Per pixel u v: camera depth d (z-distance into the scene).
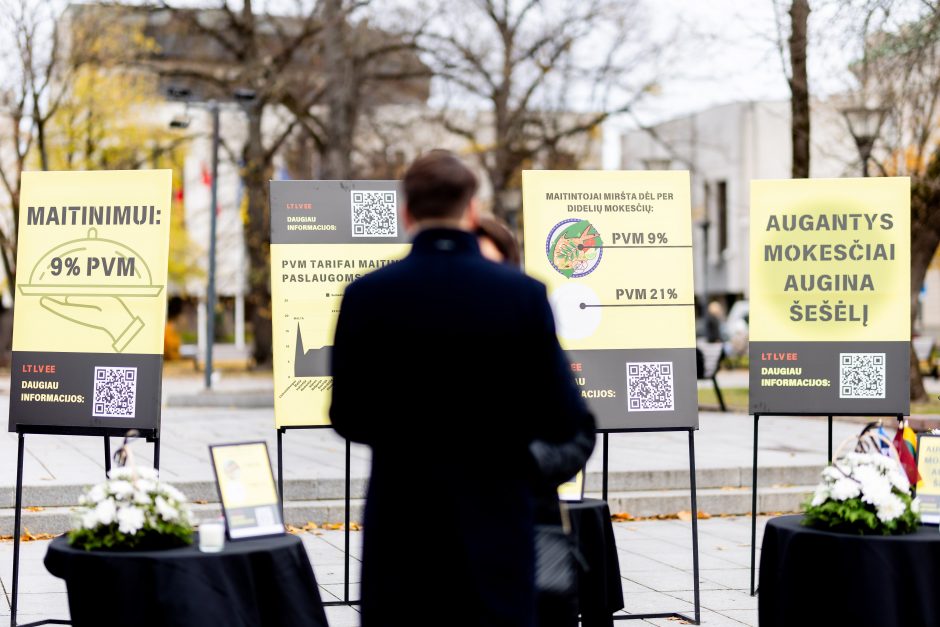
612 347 8.20
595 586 6.76
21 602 8.41
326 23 34.34
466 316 4.17
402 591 4.10
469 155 40.19
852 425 19.78
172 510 5.78
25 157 35.84
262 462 6.29
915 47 19.25
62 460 14.05
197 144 50.53
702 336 50.16
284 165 42.47
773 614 6.61
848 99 22.44
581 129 35.75
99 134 39.41
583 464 4.47
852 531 6.36
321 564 9.98
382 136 37.91
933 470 7.28
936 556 6.15
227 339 67.00
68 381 7.66
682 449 15.83
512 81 35.66
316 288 8.41
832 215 8.72
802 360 8.73
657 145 63.84
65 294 7.70
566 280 8.20
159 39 41.75
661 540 11.32
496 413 4.16
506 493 4.17
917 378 23.28
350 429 4.24
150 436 7.55
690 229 8.34
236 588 5.58
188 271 46.44
